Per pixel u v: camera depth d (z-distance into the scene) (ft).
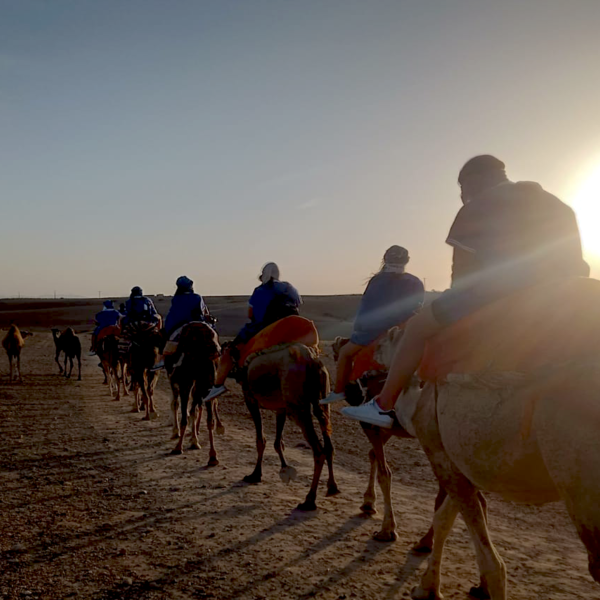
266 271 32.04
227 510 28.32
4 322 348.79
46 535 25.08
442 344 15.49
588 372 12.46
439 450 16.35
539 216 15.07
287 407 29.37
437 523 19.07
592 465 11.80
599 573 12.10
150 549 23.57
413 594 19.26
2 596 19.58
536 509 29.35
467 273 15.60
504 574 15.79
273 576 21.01
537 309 14.02
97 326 83.10
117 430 50.01
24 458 39.45
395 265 24.03
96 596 19.60
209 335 40.19
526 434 13.07
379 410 17.67
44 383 86.58
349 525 26.12
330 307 337.31
